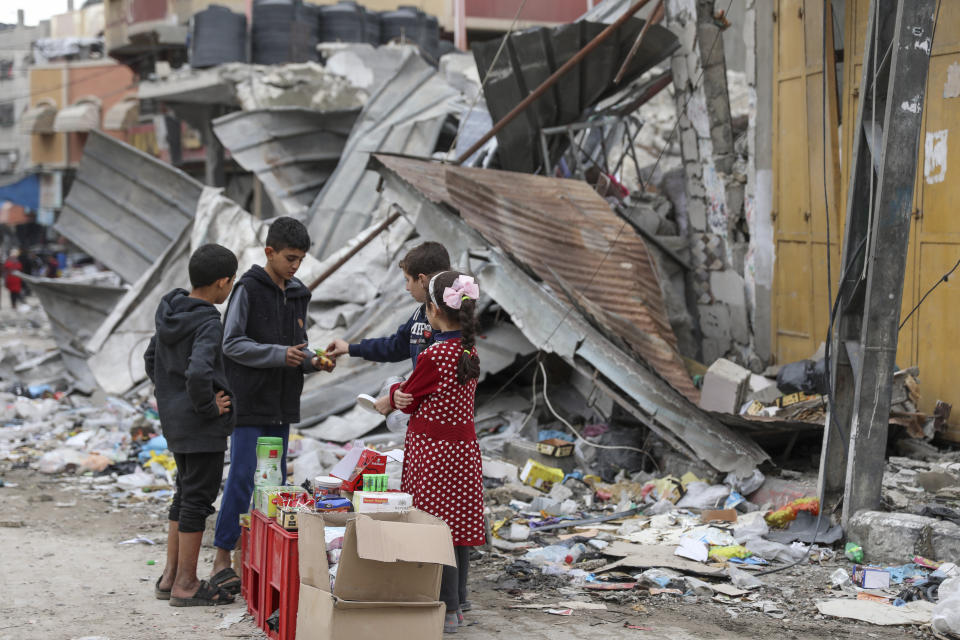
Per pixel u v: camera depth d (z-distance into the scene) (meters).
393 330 10.98
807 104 9.43
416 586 4.12
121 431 10.84
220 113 24.61
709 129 10.55
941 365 8.33
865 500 6.18
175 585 5.20
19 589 5.48
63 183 45.94
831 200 9.04
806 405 7.72
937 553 5.68
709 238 10.84
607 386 7.90
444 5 28.84
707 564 5.85
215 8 23.42
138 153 15.04
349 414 9.86
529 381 10.21
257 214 23.22
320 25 25.36
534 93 10.06
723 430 7.44
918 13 5.82
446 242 8.66
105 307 14.04
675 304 10.82
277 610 4.55
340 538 4.29
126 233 15.17
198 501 5.09
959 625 4.71
